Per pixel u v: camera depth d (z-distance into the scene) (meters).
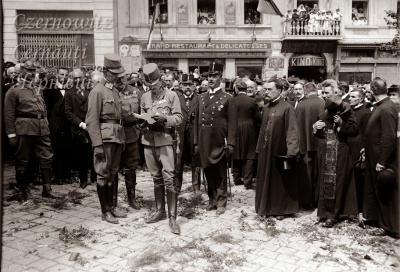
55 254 4.51
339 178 5.45
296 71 21.50
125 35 19.47
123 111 6.13
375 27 20.97
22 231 5.22
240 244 4.86
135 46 19.31
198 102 6.40
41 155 6.69
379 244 4.84
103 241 4.91
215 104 6.09
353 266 4.25
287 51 20.59
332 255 4.53
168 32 19.83
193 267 4.21
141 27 19.52
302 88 7.10
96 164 5.52
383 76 21.25
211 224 5.60
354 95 5.95
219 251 4.62
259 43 20.20
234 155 7.82
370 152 5.24
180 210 6.24
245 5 20.45
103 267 4.19
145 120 5.42
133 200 6.38
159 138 5.42
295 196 5.95
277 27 20.50
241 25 20.27
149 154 5.56
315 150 6.39
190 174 9.26
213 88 6.23
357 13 21.22
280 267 4.21
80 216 5.90
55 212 6.06
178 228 5.23
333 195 5.45
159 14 19.75
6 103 6.16
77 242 4.84
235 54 20.22
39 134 6.48
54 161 7.73
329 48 20.73
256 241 4.96
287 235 5.19
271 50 20.50
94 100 5.40
